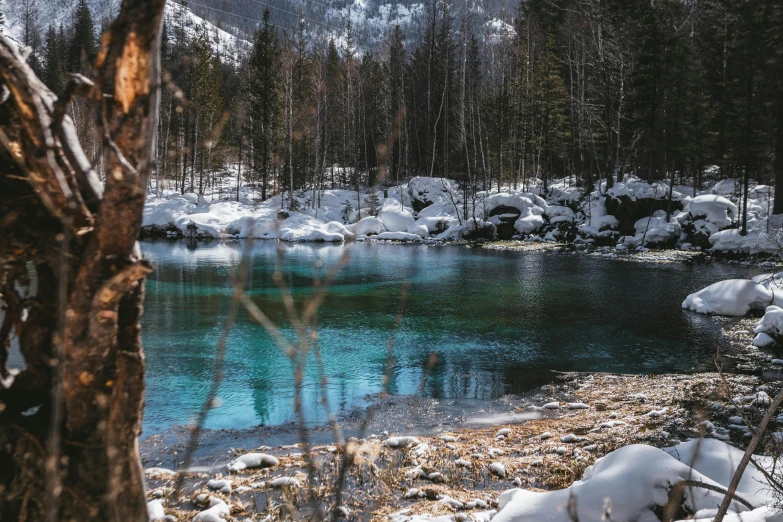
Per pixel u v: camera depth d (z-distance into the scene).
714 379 10.59
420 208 45.12
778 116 31.83
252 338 12.95
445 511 5.54
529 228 38.06
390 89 55.62
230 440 7.77
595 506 4.37
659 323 15.32
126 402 1.52
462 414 9.01
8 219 1.67
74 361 1.43
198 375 10.50
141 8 1.16
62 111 1.29
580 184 44.72
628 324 15.19
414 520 5.05
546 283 21.47
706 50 44.44
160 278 21.05
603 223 35.81
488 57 61.38
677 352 12.70
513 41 57.50
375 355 12.08
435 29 60.56
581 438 7.89
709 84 41.91
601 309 16.95
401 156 58.59
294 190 47.97
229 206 41.28
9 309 1.76
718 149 40.25
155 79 1.21
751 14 32.34
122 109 1.22
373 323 14.84
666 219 34.03
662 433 7.97
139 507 1.58
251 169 48.12
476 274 23.61
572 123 44.97
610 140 39.88
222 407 9.03
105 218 1.29
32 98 1.28
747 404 9.02
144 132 1.23
